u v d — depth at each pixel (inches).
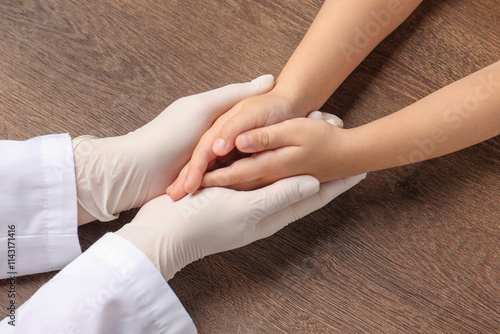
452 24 42.1
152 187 40.9
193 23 42.3
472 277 41.9
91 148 40.1
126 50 42.2
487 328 41.9
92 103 42.1
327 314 42.0
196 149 40.4
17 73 42.1
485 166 42.1
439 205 42.1
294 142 39.9
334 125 40.4
